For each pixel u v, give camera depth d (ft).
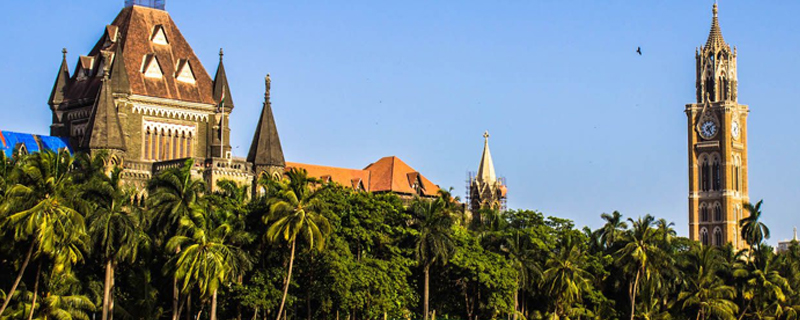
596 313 586.04
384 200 519.19
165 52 609.83
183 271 400.47
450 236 507.30
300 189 444.96
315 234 436.35
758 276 639.76
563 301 559.79
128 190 461.37
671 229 629.92
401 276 488.85
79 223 383.65
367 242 492.95
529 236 557.33
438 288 541.75
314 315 489.67
